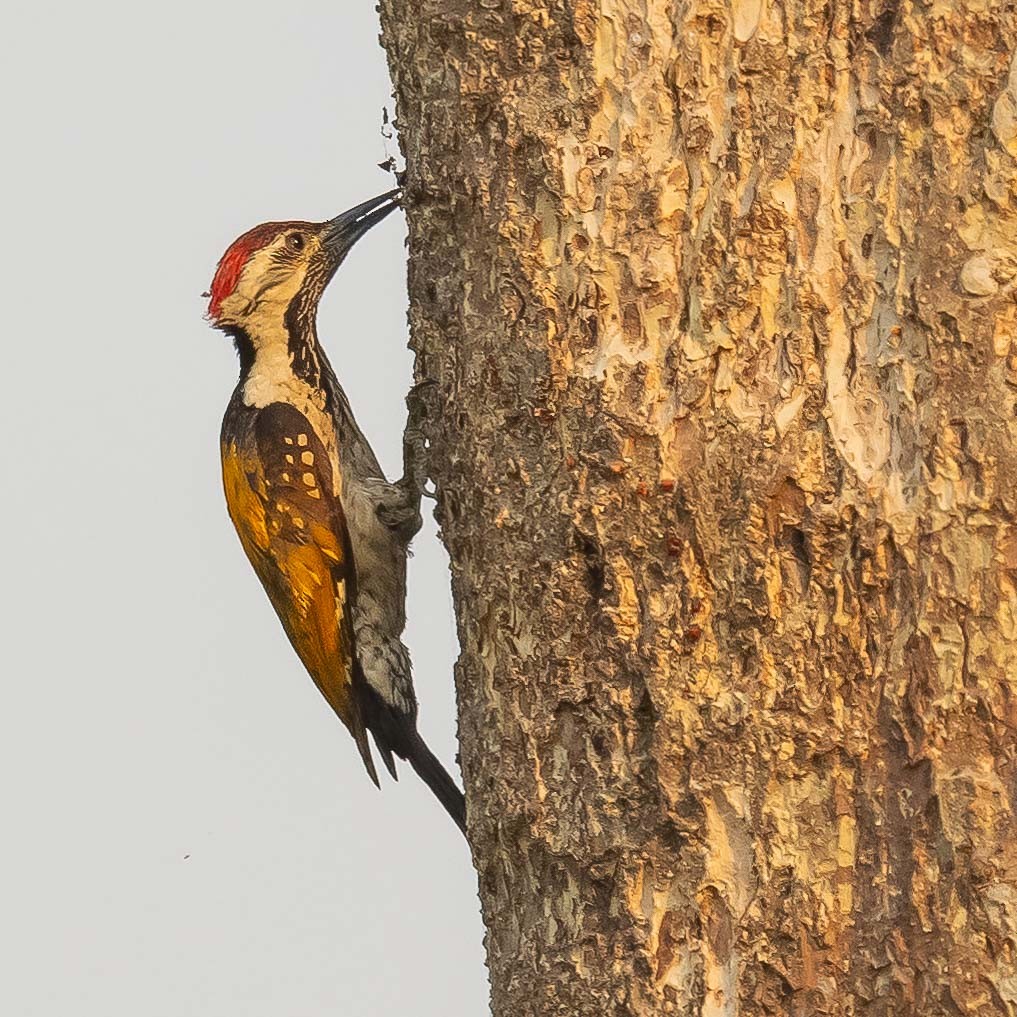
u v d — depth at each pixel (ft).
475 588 29.66
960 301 25.38
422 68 30.81
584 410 27.40
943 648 25.22
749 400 26.40
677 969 26.43
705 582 26.53
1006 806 24.80
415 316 32.24
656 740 26.55
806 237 26.35
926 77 25.67
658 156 27.37
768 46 26.43
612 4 27.68
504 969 29.09
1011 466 25.08
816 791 25.88
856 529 25.71
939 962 24.84
